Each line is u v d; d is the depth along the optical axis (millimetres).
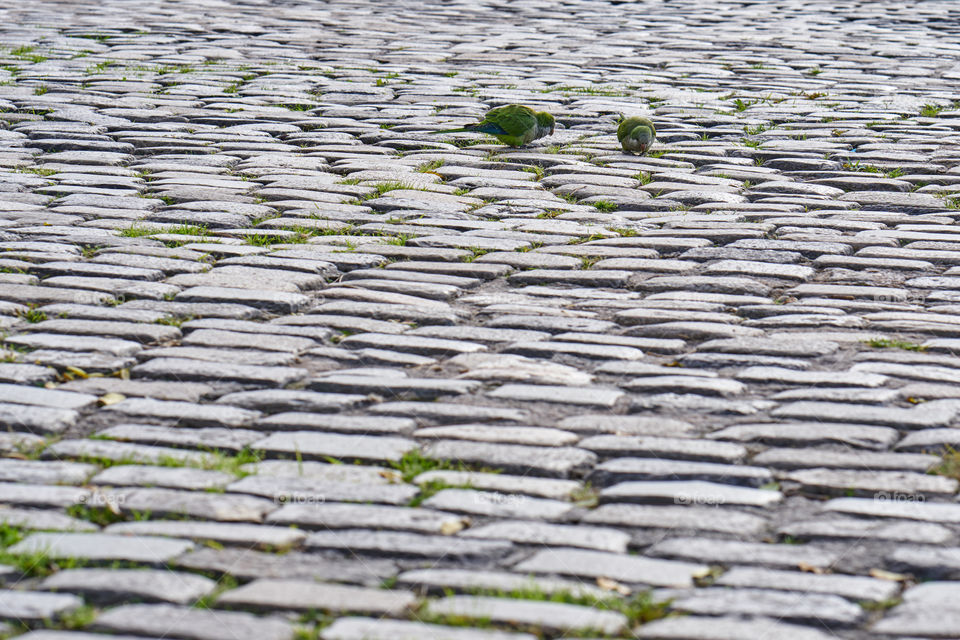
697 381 4480
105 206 6852
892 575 3217
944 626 2965
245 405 4242
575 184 7625
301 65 11844
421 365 4688
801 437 4027
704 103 10289
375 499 3590
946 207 7074
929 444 3980
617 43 13773
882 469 3812
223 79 10945
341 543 3330
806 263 6059
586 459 3881
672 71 11922
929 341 4930
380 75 11406
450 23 15234
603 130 9297
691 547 3348
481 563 3256
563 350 4840
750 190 7559
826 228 6656
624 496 3650
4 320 5008
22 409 4121
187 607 3004
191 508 3500
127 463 3783
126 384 4398
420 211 6930
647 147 8453
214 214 6738
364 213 6895
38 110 9344
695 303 5438
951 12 17078
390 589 3117
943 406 4277
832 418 4172
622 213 7031
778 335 5008
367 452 3896
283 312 5266
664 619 2994
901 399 4348
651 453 3916
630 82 11305
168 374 4488
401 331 5047
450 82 11133
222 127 9094
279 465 3814
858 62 12516
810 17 16375
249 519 3453
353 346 4844
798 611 3027
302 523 3438
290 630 2910
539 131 8625
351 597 3062
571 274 5852
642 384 4477
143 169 7781
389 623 2951
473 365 4676
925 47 13617
